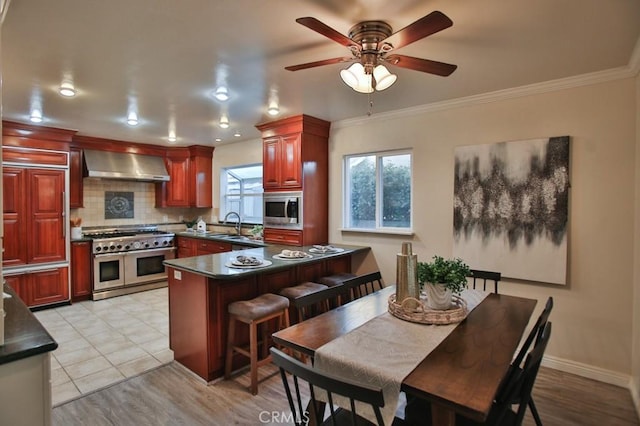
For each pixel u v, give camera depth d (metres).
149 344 3.39
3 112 3.73
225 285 2.82
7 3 1.58
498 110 3.16
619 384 2.64
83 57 2.38
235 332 2.86
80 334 3.65
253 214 5.72
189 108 3.64
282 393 2.55
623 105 2.62
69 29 2.00
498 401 1.60
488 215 3.17
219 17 1.89
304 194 4.12
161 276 5.63
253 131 4.83
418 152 3.66
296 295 3.02
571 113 2.81
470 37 2.12
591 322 2.75
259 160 5.36
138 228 6.00
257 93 3.17
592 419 2.27
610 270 2.68
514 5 1.78
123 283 5.19
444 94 3.21
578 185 2.79
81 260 4.89
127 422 2.21
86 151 5.15
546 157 2.89
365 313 2.04
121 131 4.79
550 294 2.92
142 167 5.60
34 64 2.48
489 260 3.16
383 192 4.04
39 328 1.52
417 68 2.08
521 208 3.00
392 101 3.44
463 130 3.36
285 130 4.21
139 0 1.72
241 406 2.38
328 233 4.43
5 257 4.20
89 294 4.95
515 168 3.03
